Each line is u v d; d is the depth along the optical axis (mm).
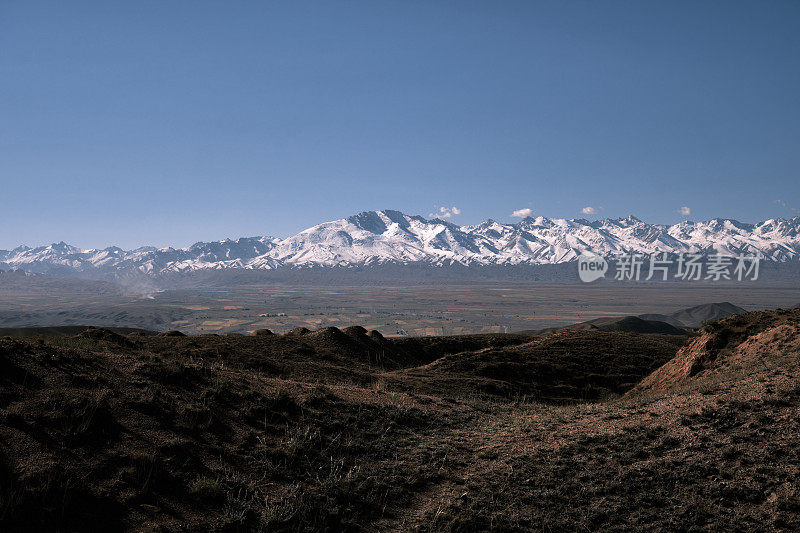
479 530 11305
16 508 9336
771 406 16062
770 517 10938
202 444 13359
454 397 28984
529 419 20609
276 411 16516
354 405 19266
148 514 10312
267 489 12258
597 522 11453
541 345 47906
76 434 11719
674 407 18391
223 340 39281
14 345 14602
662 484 12758
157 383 15773
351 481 13250
